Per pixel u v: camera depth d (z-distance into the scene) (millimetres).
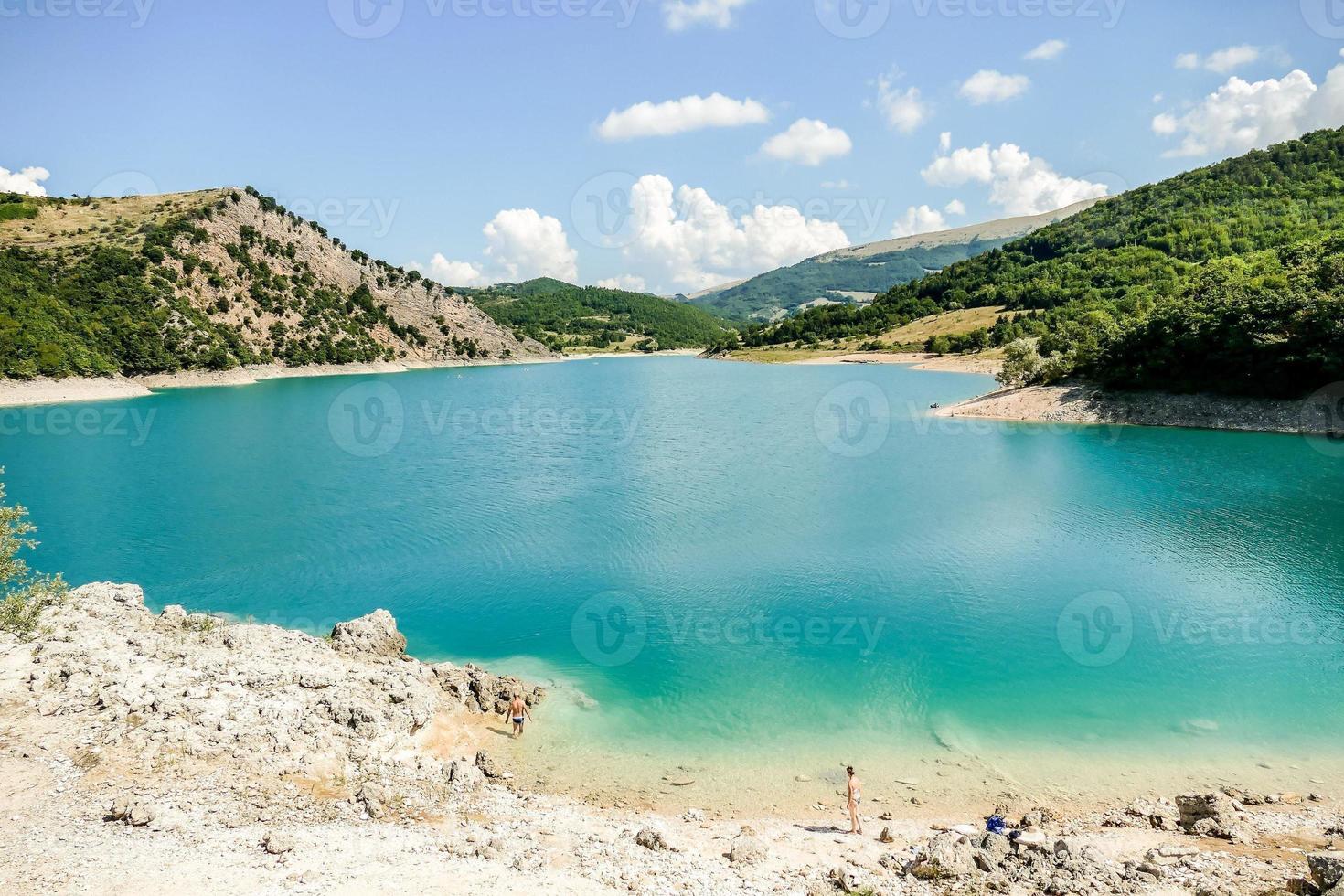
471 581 42781
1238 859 17219
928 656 32438
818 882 17547
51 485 71438
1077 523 51625
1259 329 87375
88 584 36906
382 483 70375
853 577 42188
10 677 25969
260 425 117125
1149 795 22438
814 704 28703
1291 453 75000
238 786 21422
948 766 24422
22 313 159250
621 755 25469
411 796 22109
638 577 43000
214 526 55312
